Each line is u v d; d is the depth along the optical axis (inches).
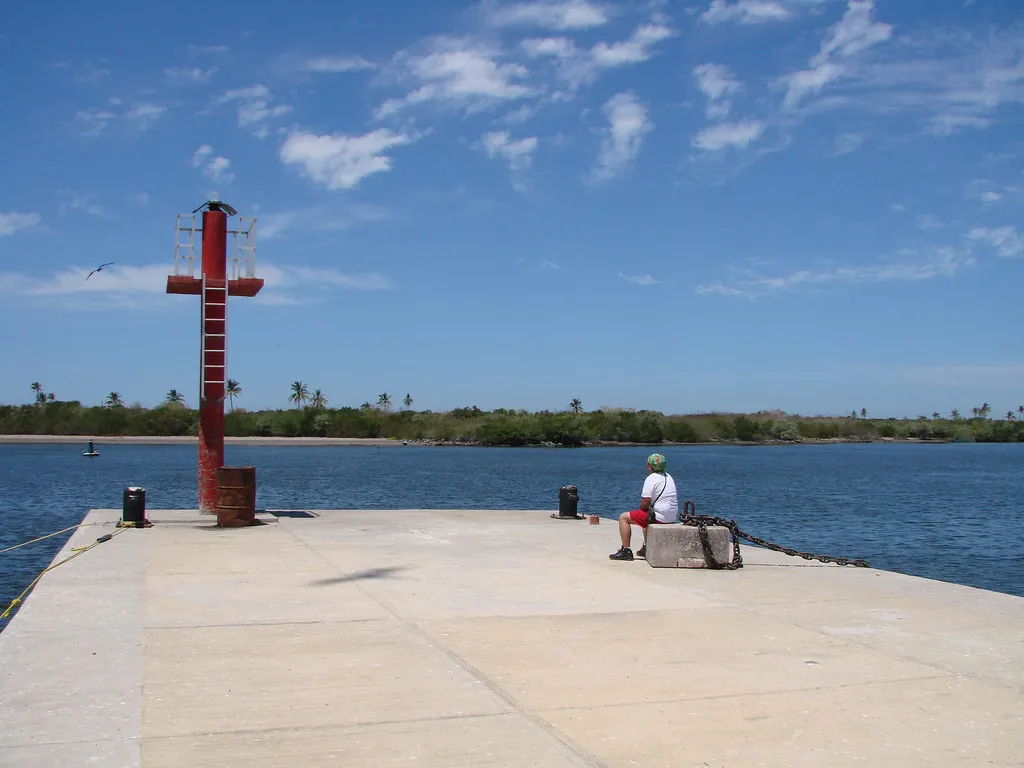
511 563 450.6
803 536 1288.1
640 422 7711.6
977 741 199.9
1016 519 1589.6
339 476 3053.6
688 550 437.4
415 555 476.1
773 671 254.7
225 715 211.9
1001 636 298.2
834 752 192.9
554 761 186.4
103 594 356.8
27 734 197.5
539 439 7514.8
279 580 394.3
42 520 1393.9
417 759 186.2
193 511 701.3
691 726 208.5
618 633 299.6
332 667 254.7
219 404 654.5
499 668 255.8
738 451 7214.6
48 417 7194.9
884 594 372.2
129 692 228.7
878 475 3405.5
